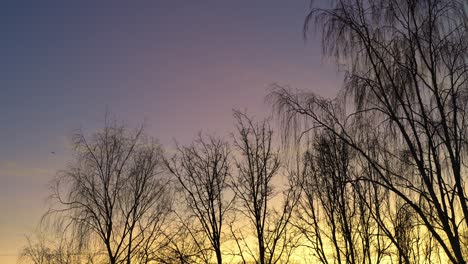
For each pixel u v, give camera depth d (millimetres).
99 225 26891
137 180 28125
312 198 21859
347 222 19906
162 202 28328
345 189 19500
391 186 12219
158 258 26797
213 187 28203
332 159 18438
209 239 27469
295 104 14422
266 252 25828
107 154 28141
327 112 14328
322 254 20828
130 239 27188
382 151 13391
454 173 11734
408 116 12484
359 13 13289
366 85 13133
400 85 12703
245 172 27875
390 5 12953
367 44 13117
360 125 13547
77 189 27172
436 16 12438
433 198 11805
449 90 12180
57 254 26922
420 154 12180
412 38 12594
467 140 11938
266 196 27047
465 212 11516
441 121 11984
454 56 12141
